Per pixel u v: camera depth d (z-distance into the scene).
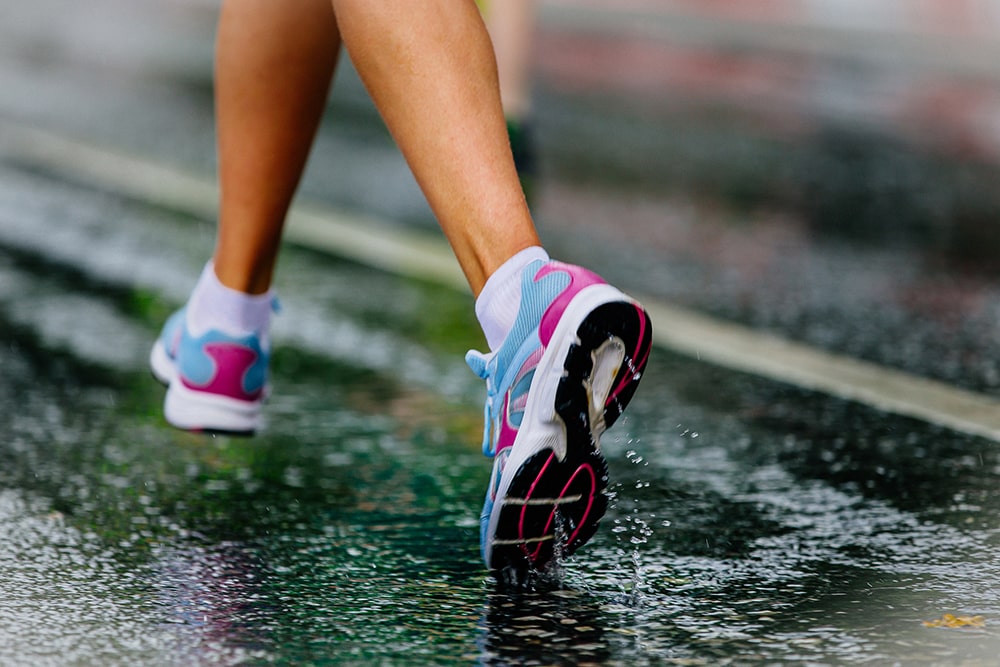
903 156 10.83
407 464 4.14
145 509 3.70
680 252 7.52
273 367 5.23
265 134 3.89
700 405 4.79
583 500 3.08
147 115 11.90
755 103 13.34
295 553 3.40
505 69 9.49
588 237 7.88
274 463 4.12
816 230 8.18
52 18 19.03
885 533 3.55
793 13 20.38
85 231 7.60
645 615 3.02
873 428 4.53
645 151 10.78
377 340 5.65
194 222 7.94
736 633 2.92
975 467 4.12
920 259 7.48
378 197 8.77
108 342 5.51
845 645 2.86
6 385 4.89
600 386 2.99
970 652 2.82
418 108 3.11
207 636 2.91
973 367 5.37
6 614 3.01
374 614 3.03
